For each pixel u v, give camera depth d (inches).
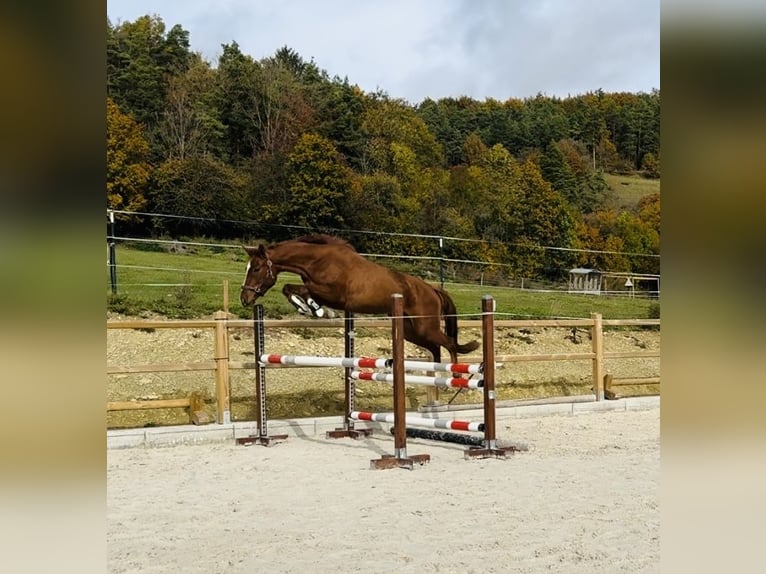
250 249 273.7
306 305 287.3
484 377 249.4
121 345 343.0
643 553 132.6
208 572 124.5
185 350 353.7
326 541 144.4
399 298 237.5
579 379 419.8
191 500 183.9
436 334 298.2
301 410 321.4
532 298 616.7
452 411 329.4
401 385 236.2
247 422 288.0
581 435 292.5
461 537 145.6
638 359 474.3
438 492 191.5
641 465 228.4
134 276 445.7
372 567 126.3
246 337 383.9
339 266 278.2
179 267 504.7
